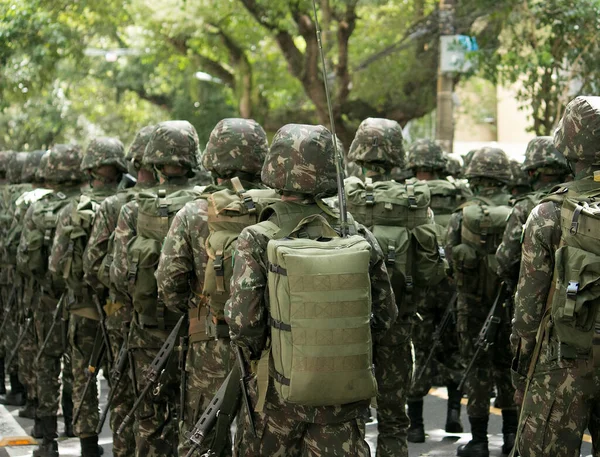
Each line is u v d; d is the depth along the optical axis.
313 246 4.61
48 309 8.91
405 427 6.94
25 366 9.99
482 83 28.97
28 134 33.66
